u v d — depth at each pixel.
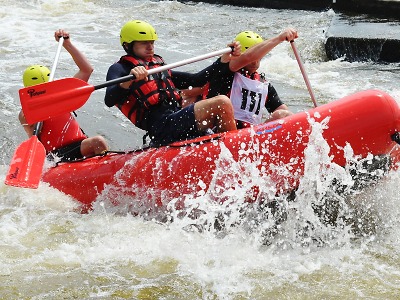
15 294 9.88
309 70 22.61
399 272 10.45
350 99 11.06
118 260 10.88
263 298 9.80
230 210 11.38
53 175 13.16
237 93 13.26
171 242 11.37
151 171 11.88
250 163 11.19
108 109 18.55
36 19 29.48
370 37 23.83
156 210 12.04
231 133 11.56
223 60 13.21
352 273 10.44
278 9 31.14
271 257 10.96
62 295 9.87
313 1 30.30
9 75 21.34
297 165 11.02
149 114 12.72
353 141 10.84
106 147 13.87
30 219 12.38
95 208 12.57
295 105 18.56
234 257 10.94
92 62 22.92
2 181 13.89
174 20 29.23
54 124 13.98
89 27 28.08
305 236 11.39
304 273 10.45
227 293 9.94
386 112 10.80
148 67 12.80
